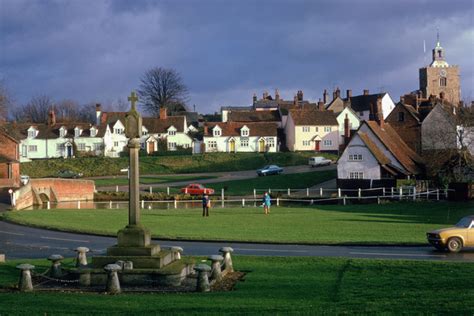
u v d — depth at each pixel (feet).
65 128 418.72
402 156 279.28
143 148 422.82
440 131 271.28
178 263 80.07
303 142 415.44
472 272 76.13
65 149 413.80
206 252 103.76
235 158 376.68
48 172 346.54
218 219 163.32
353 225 146.61
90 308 59.11
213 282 74.79
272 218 166.09
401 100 324.39
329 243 113.60
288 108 471.62
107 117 436.76
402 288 67.87
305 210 195.62
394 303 57.26
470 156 245.04
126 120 80.48
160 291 70.28
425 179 266.36
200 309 57.06
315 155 378.73
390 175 271.69
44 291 70.74
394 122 311.88
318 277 77.82
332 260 89.15
